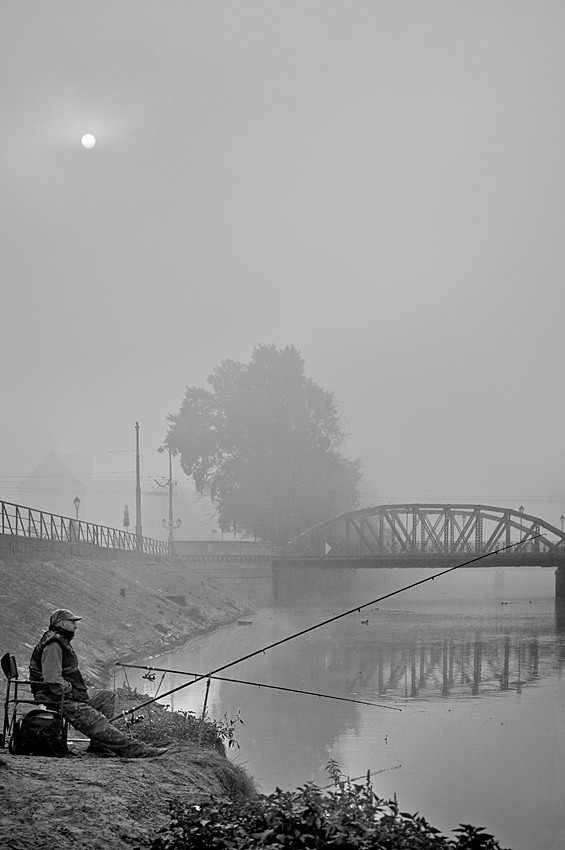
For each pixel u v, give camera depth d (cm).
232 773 1390
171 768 1264
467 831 945
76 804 979
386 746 2142
